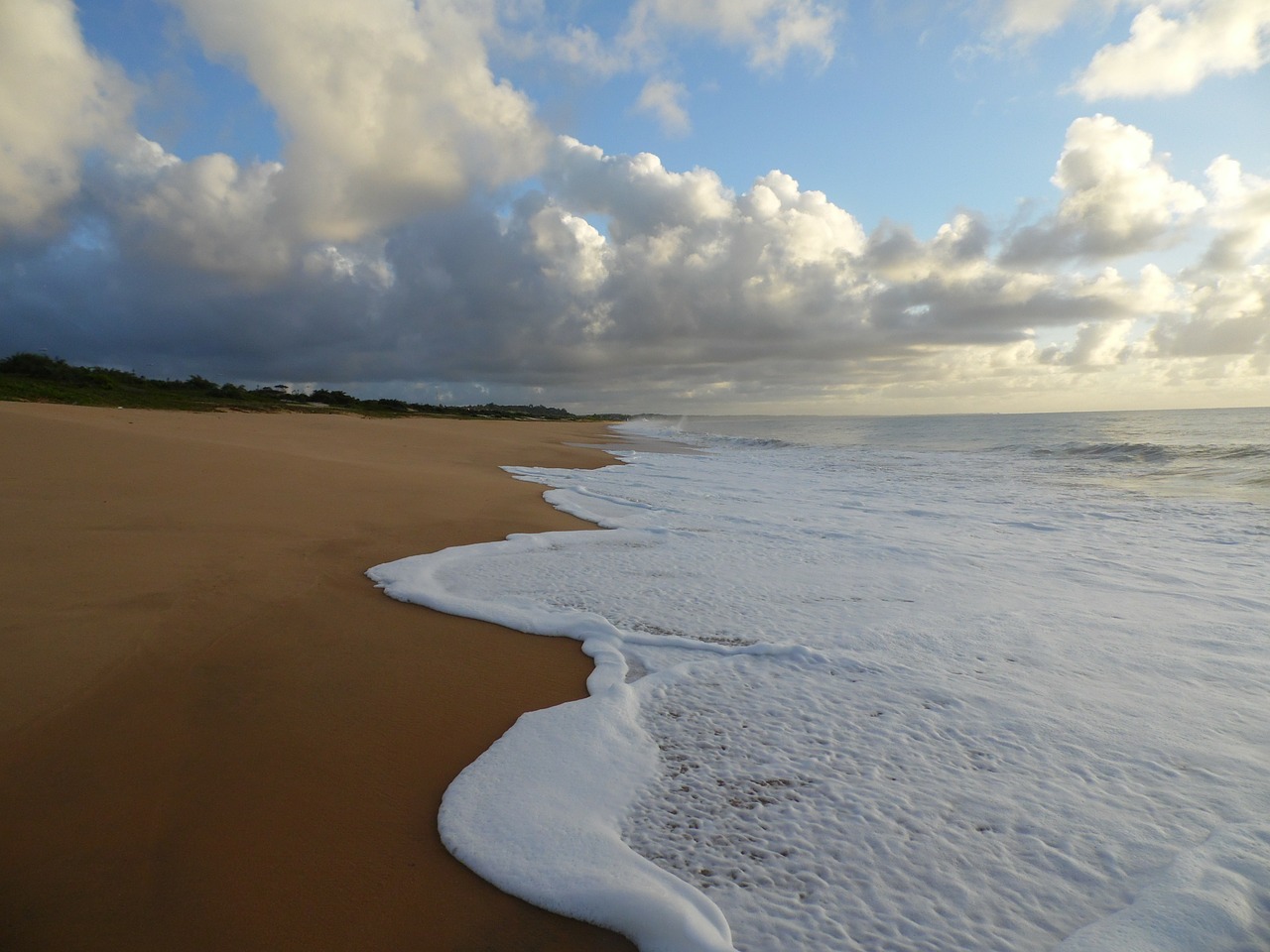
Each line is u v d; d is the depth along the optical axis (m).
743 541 7.99
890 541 8.08
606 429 53.88
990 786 2.99
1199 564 7.01
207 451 11.02
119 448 10.26
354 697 3.77
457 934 2.20
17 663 3.72
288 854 2.52
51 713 3.31
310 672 4.03
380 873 2.45
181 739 3.22
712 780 3.04
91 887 2.30
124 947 2.07
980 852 2.57
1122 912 2.27
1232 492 11.98
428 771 3.11
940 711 3.70
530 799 2.88
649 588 5.98
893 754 3.26
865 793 2.94
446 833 2.66
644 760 3.21
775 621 5.17
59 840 2.50
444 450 18.86
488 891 2.38
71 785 2.81
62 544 5.86
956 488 13.33
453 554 6.94
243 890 2.33
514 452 20.64
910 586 6.16
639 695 3.88
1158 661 4.39
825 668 4.27
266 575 5.66
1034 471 16.09
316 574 5.88
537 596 5.68
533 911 2.29
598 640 4.72
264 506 8.09
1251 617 5.28
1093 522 9.48
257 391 54.88
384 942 2.16
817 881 2.43
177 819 2.67
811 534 8.55
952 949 2.15
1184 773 3.09
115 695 3.54
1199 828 2.69
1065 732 3.47
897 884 2.42
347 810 2.80
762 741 3.39
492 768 3.10
